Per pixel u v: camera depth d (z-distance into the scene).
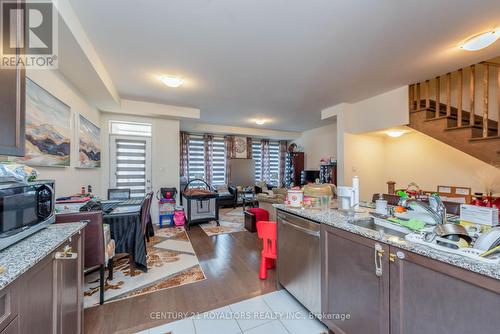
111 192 3.83
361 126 4.39
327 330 1.60
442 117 3.21
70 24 1.77
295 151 7.95
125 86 3.55
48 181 1.31
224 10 1.86
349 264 1.37
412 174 4.74
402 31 2.17
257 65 2.88
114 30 2.11
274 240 2.32
